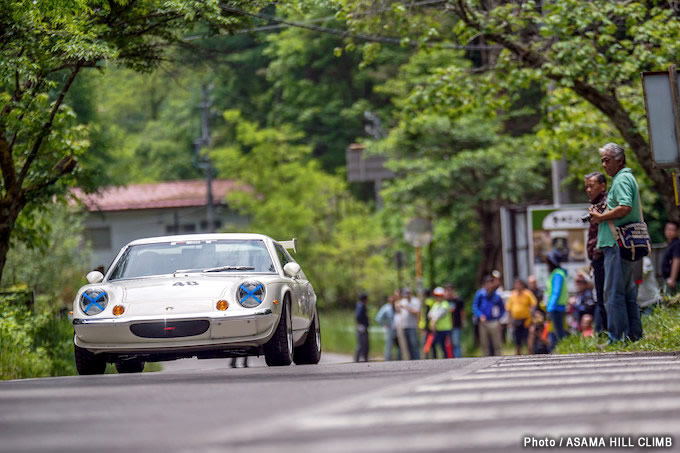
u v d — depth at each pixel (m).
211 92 147.88
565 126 55.53
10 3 35.12
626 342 28.25
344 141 157.25
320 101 157.50
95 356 26.11
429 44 49.00
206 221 161.62
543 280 68.69
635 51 46.75
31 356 39.09
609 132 57.62
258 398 13.29
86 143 44.62
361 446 8.00
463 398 12.06
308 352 30.64
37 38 35.97
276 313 25.77
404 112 52.34
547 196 99.44
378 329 120.62
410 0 48.16
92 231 159.38
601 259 31.45
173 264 28.05
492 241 100.75
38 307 49.00
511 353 68.88
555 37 49.44
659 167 26.91
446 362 22.42
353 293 128.75
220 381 17.69
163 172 183.25
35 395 14.87
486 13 49.09
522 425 9.38
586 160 65.38
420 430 9.06
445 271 114.00
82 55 34.91
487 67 51.59
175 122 182.88
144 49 41.66
